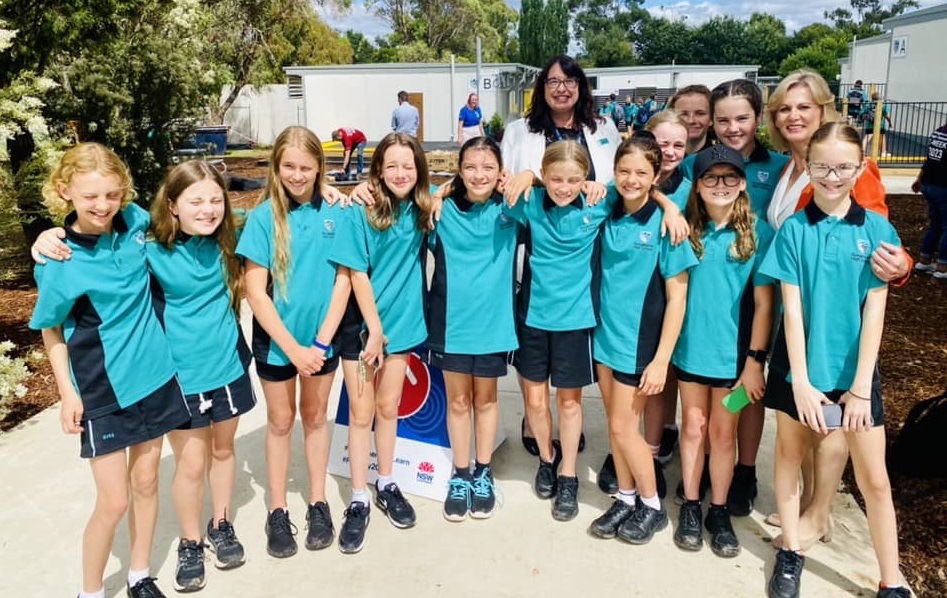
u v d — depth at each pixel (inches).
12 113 234.2
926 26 880.9
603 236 130.1
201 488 125.1
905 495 141.9
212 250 118.7
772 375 118.6
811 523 127.6
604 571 126.3
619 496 138.0
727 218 122.6
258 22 1104.2
